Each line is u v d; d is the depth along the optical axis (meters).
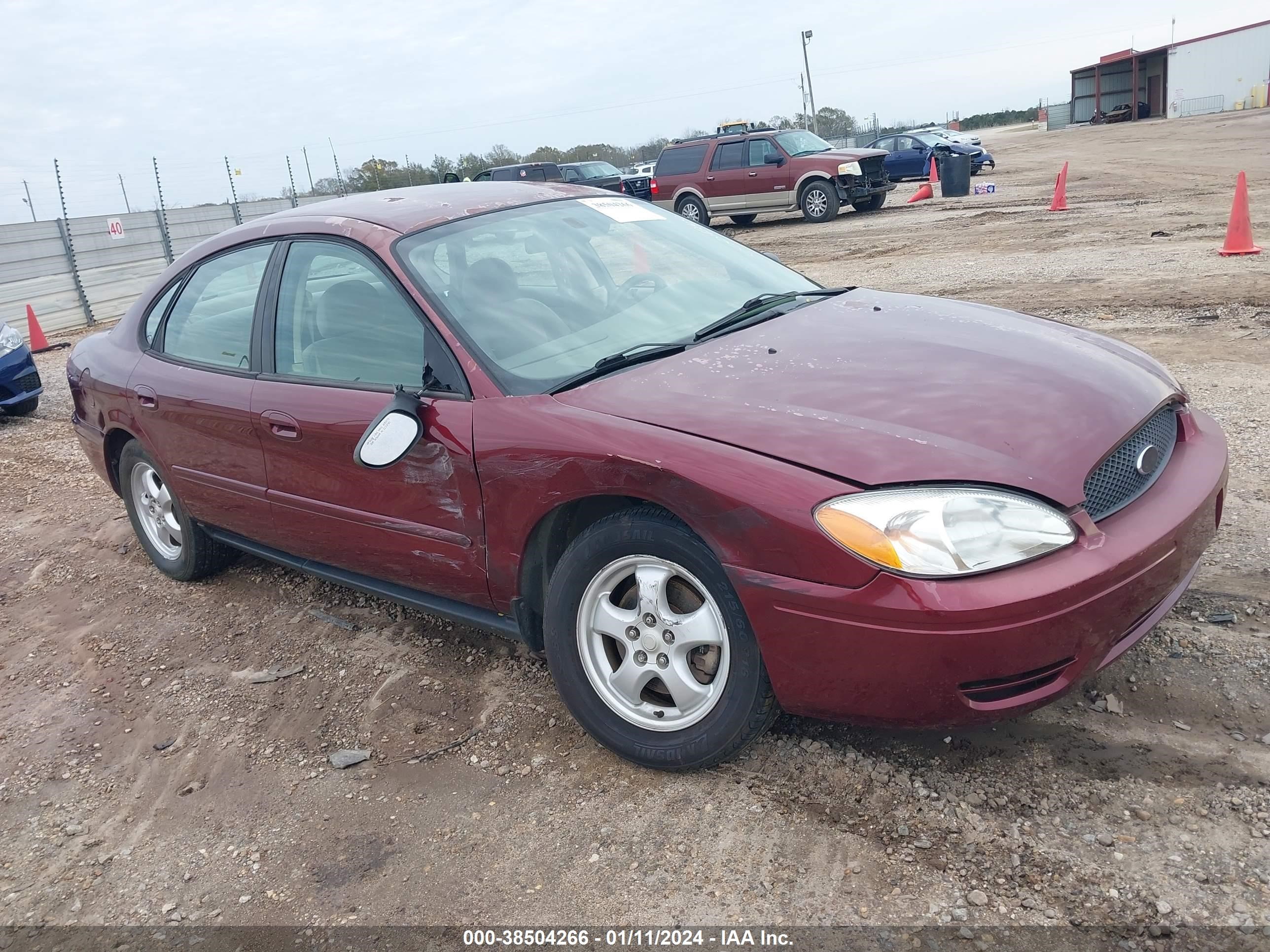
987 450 2.39
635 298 3.50
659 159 21.19
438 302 3.19
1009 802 2.53
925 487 2.29
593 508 2.87
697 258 3.91
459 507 3.06
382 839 2.79
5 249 16.59
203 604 4.55
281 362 3.67
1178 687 2.87
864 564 2.27
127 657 4.15
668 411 2.69
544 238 3.64
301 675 3.78
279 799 3.05
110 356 4.61
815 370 2.84
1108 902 2.18
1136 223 13.18
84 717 3.73
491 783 2.96
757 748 2.88
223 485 4.00
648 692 2.89
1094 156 29.48
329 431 3.36
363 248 3.44
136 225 19.50
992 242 13.21
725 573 2.48
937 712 2.32
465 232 3.53
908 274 11.29
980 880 2.29
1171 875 2.22
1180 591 2.67
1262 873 2.19
